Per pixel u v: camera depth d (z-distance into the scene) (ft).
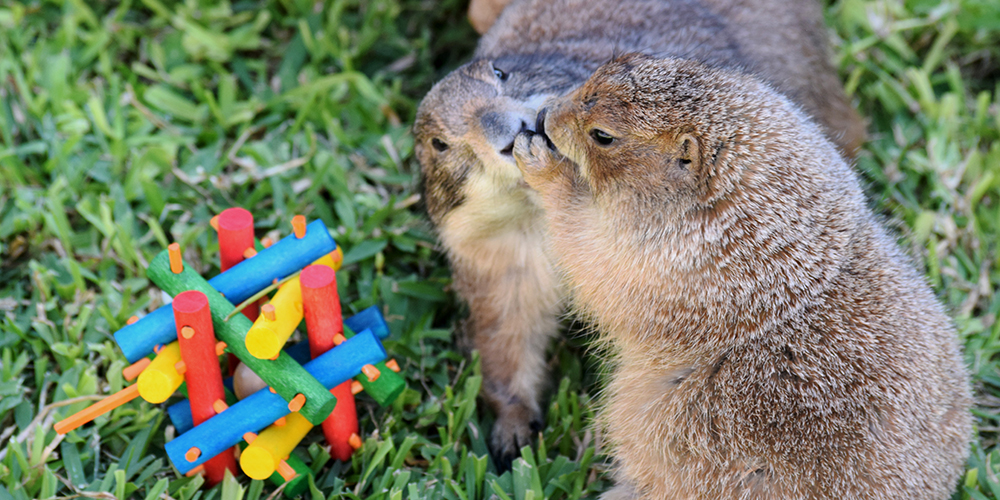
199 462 3.21
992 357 3.62
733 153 3.15
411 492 3.31
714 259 3.18
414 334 3.61
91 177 3.83
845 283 3.18
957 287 3.71
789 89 3.61
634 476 3.30
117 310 3.58
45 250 3.69
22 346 3.53
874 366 3.13
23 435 3.37
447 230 3.49
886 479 3.09
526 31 3.71
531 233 3.45
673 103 3.16
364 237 3.75
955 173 3.87
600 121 3.20
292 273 3.27
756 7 3.72
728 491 3.15
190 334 3.12
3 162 3.76
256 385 3.27
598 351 3.45
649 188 3.21
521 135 3.28
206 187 3.82
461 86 3.39
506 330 3.54
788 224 3.17
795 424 3.11
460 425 3.48
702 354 3.22
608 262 3.27
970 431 3.23
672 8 3.67
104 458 3.39
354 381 3.33
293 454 3.35
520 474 3.36
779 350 3.15
